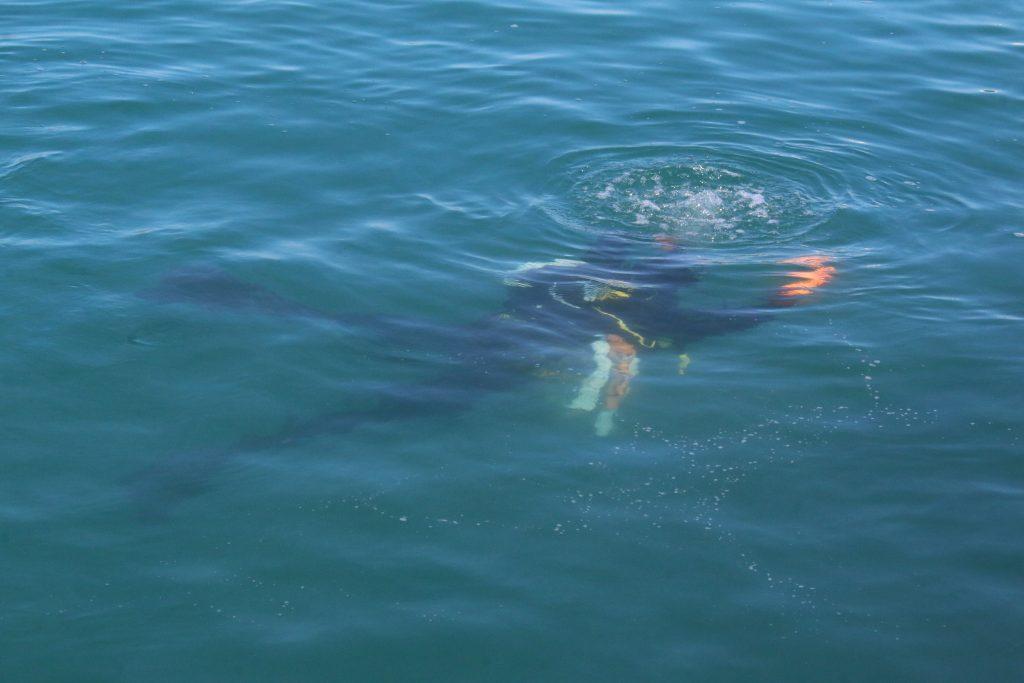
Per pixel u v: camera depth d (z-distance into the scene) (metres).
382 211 13.16
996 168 14.74
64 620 7.51
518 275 12.02
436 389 10.12
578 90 16.45
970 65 17.59
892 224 13.38
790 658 7.36
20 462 8.93
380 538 8.32
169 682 7.08
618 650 7.41
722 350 10.83
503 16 18.81
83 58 16.50
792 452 9.36
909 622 7.64
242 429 9.49
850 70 17.39
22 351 10.27
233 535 8.30
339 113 15.40
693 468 9.15
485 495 8.78
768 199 13.89
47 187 13.11
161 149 14.16
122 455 9.10
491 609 7.71
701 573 8.05
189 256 11.94
